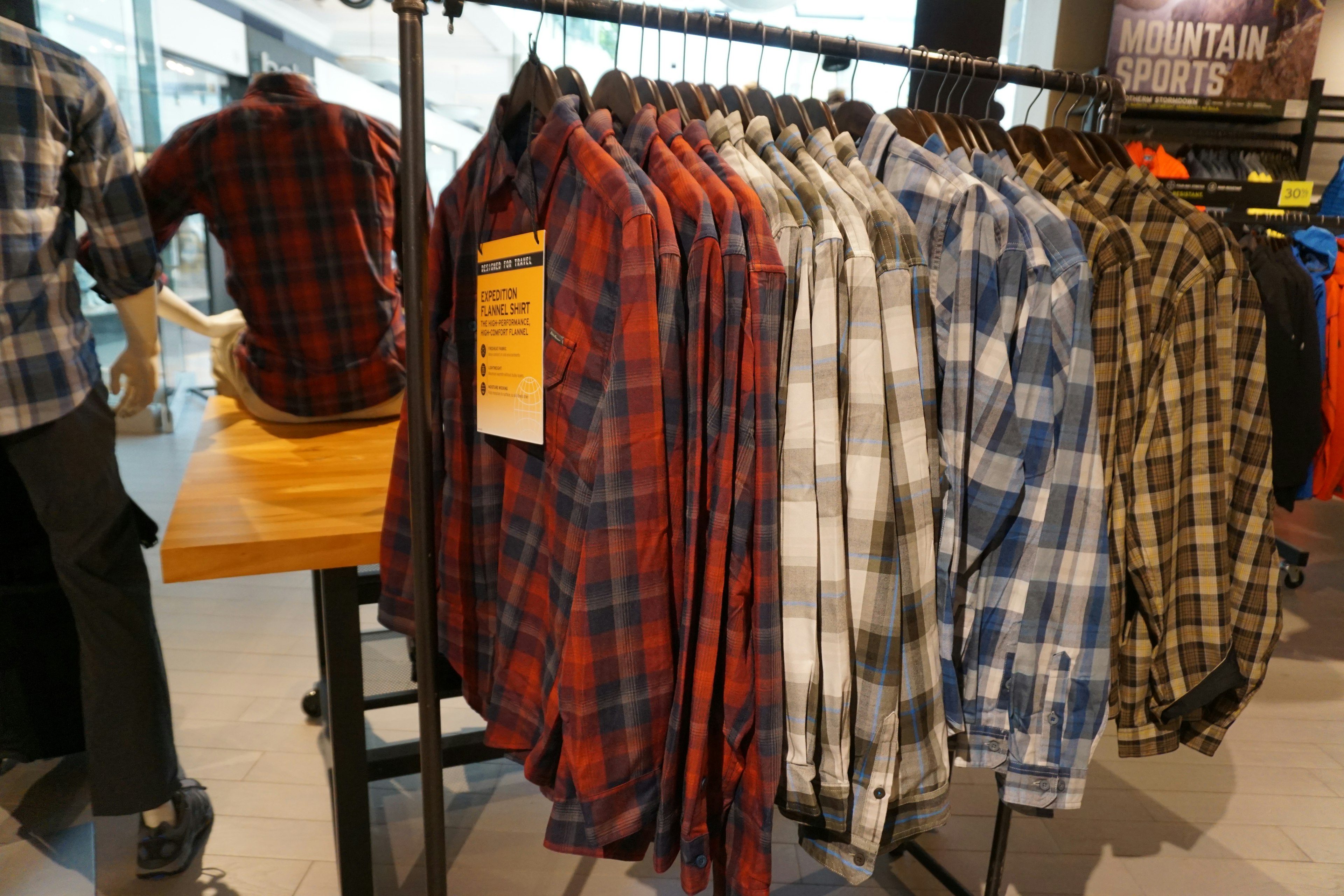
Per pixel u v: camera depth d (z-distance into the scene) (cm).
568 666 80
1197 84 312
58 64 122
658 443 80
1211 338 114
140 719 145
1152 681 123
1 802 177
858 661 90
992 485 98
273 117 144
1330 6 369
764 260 80
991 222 97
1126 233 110
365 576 130
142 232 135
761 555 83
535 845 174
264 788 183
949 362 98
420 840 175
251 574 106
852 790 92
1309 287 250
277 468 141
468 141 555
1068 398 99
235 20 478
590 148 83
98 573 138
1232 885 168
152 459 433
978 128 123
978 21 170
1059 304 98
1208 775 209
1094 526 101
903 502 90
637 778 84
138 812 150
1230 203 272
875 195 94
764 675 84
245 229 149
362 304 161
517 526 102
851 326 88
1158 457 115
